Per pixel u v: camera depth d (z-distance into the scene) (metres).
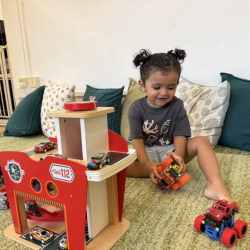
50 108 1.75
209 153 0.91
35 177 0.62
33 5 2.08
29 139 1.80
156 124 1.03
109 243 0.63
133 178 1.07
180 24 1.56
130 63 1.79
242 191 0.88
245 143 1.31
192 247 0.61
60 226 0.73
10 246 0.65
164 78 0.84
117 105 1.64
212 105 1.38
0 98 2.71
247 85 1.36
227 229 0.60
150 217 0.75
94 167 0.54
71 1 1.90
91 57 1.94
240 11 1.39
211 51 1.51
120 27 1.76
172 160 0.88
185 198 0.86
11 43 2.29
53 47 2.09
